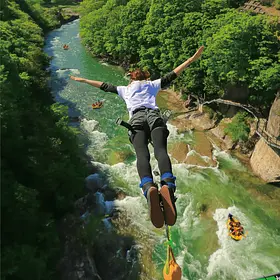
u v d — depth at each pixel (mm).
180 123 37719
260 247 23250
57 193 25562
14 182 21828
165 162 5379
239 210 26406
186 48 39594
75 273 20984
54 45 67812
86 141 36031
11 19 65375
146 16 49062
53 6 103250
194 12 41062
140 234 24656
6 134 23688
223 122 35781
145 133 5867
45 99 41406
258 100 33844
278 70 30422
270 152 29172
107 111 42125
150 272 21875
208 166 31359
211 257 22672
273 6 41094
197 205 27016
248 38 32094
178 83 42938
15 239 20406
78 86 48812
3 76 26750
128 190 29188
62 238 23562
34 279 18734
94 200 27609
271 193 28047
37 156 24750
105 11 60781
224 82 36062
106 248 23359
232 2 44250
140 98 6223
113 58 58562
